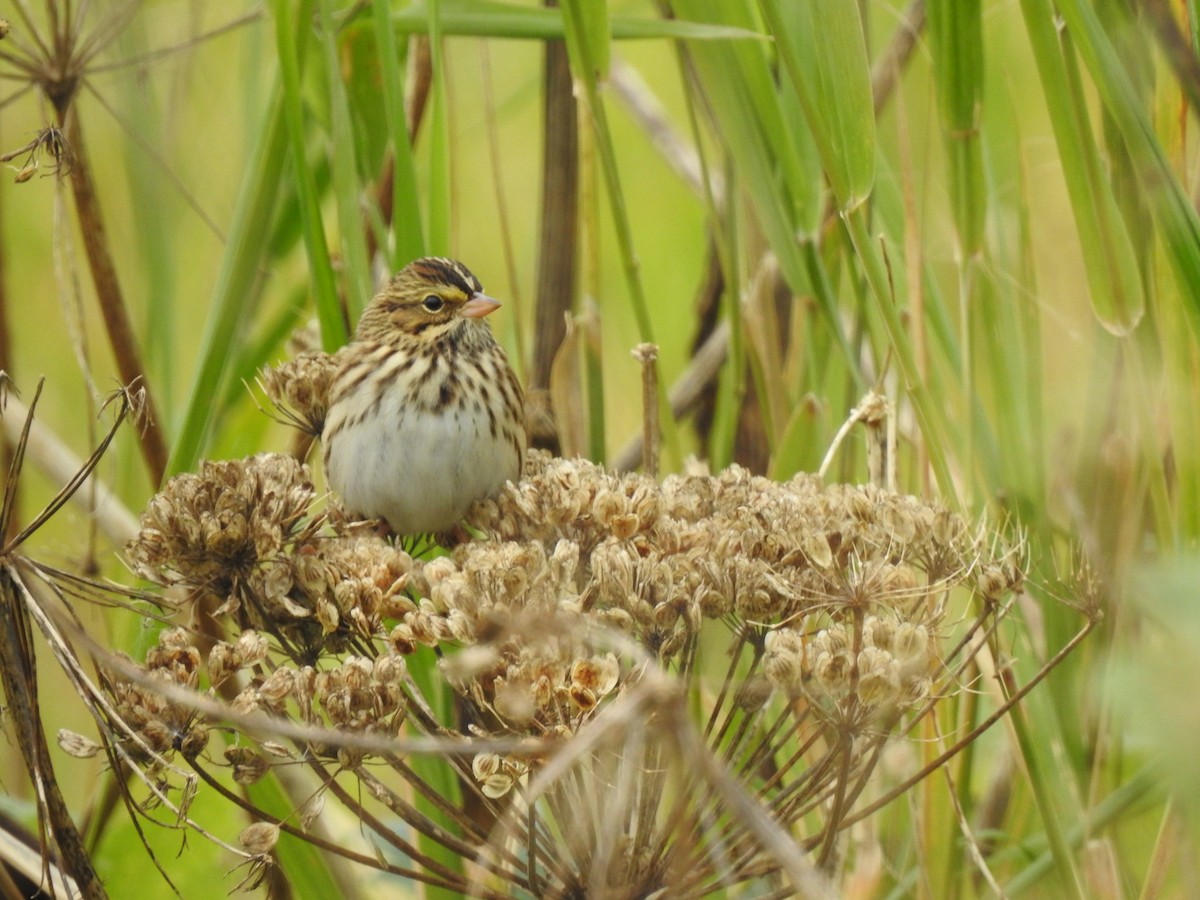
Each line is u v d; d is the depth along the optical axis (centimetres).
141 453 1003
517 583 602
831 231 951
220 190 1212
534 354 1025
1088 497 871
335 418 880
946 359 901
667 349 1316
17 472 593
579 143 953
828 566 595
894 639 585
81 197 900
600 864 476
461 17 905
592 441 951
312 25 948
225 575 661
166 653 615
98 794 870
